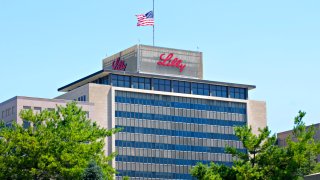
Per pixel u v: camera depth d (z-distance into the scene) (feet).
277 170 296.10
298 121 304.50
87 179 312.50
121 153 650.84
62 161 318.24
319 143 302.86
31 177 319.68
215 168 308.19
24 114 334.03
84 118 343.05
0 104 624.59
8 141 329.31
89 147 324.39
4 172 319.68
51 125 333.21
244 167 294.66
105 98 654.53
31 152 319.88
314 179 243.81
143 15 593.83
